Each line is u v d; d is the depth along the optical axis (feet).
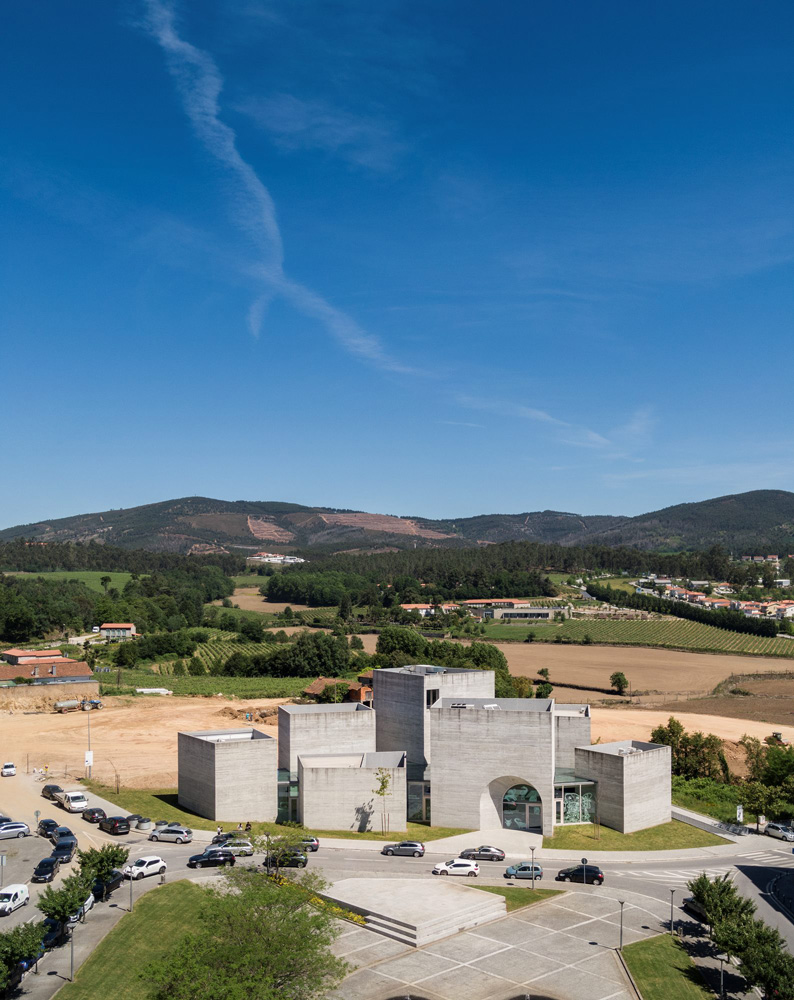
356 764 325.62
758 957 186.60
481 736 317.83
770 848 304.71
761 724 599.57
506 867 275.59
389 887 247.91
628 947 216.13
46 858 256.52
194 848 278.26
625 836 315.37
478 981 197.57
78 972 192.44
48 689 608.19
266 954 171.63
